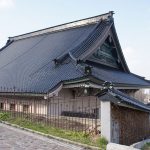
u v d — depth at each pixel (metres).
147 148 11.73
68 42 23.14
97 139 11.06
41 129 12.55
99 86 15.92
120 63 25.11
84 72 15.97
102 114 11.15
